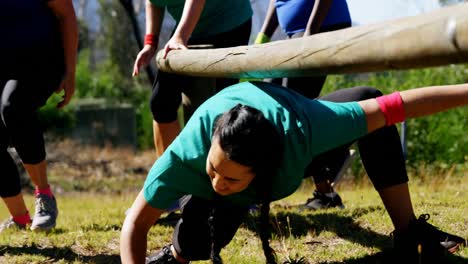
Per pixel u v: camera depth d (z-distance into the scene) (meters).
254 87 2.70
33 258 3.68
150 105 4.27
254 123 2.25
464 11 1.60
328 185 4.86
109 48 22.84
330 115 2.53
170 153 2.59
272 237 3.87
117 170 17.42
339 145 2.59
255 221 4.30
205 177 2.60
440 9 1.72
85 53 28.17
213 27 4.34
